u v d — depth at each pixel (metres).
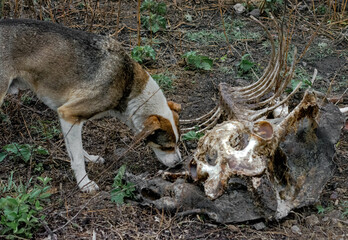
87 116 4.66
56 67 4.59
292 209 4.23
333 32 7.43
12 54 4.55
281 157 4.19
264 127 4.05
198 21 7.61
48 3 6.78
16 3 6.02
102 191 4.55
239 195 4.16
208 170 3.91
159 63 6.68
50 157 4.88
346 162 5.02
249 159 3.83
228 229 4.09
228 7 7.91
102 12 7.46
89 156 5.09
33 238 3.94
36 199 4.32
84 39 4.63
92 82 4.57
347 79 6.47
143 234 4.07
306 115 4.37
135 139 4.75
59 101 4.72
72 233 4.04
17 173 4.83
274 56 5.57
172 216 4.25
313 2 7.85
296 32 7.39
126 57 4.71
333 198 4.51
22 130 5.45
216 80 6.43
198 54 6.88
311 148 4.45
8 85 4.58
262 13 7.78
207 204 4.17
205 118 5.66
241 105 5.17
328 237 4.04
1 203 3.95
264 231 4.09
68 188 4.65
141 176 4.78
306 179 4.34
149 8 7.14
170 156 4.92
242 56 6.79
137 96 4.74
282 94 5.73
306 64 6.73
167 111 4.83
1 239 3.88
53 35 4.60
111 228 4.12
